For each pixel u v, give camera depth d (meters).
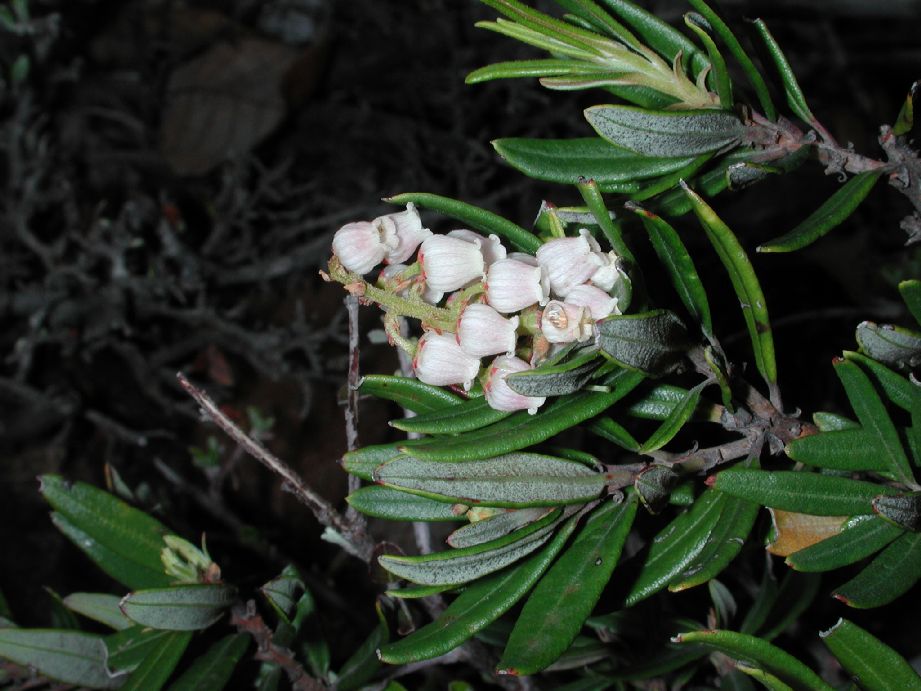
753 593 0.28
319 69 0.68
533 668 0.17
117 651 0.21
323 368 0.53
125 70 0.70
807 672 0.17
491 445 0.17
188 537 0.26
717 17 0.18
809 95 0.62
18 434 0.49
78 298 0.54
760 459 0.20
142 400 0.53
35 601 0.42
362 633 0.36
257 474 0.47
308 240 0.61
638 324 0.17
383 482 0.17
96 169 0.64
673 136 0.18
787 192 0.53
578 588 0.17
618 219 0.19
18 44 0.62
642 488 0.18
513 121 0.64
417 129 0.65
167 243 0.55
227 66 0.67
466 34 0.69
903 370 0.20
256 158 0.60
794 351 0.46
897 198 0.51
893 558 0.18
